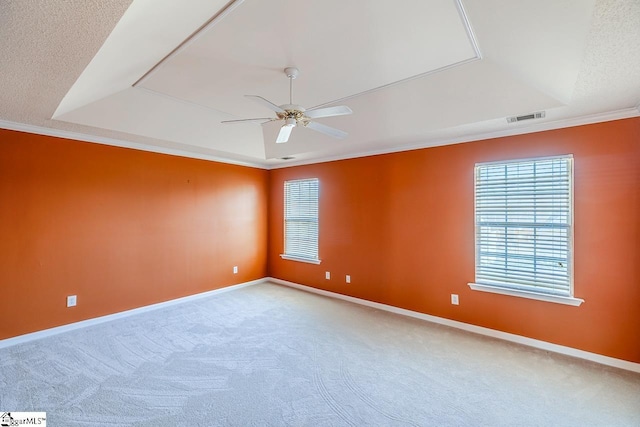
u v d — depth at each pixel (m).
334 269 4.85
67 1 1.28
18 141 3.19
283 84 2.82
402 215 4.09
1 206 3.09
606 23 1.56
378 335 3.39
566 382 2.48
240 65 2.47
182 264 4.57
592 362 2.80
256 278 5.68
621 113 2.69
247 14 1.82
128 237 4.00
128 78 2.62
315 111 2.30
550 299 3.02
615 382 2.48
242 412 2.10
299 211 5.42
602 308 2.80
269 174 5.90
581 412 2.12
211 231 4.95
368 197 4.44
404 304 4.06
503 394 2.32
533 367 2.71
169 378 2.50
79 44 1.65
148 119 3.41
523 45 1.98
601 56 1.85
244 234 5.46
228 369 2.65
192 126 3.74
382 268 4.28
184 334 3.39
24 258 3.21
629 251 2.69
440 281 3.76
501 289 3.29
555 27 1.71
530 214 3.18
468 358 2.87
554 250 3.04
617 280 2.73
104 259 3.78
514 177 3.27
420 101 2.97
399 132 3.46
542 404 2.20
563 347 2.97
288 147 4.50
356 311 4.19
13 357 2.84
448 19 1.89
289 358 2.86
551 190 3.06
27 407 2.12
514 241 3.27
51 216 3.39
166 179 4.39
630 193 2.68
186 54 2.31
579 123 2.89
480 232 3.49
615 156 2.74
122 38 1.75
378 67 2.51
